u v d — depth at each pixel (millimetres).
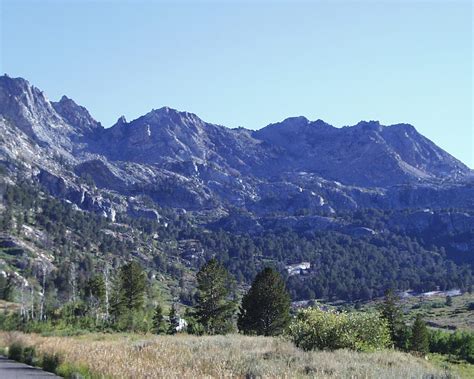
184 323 110062
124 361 24047
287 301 77500
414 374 23281
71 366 23781
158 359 25891
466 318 152875
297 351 29859
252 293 77438
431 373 24922
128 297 96625
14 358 31125
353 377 21188
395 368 25234
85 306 103375
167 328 99250
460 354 63812
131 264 98625
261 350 31328
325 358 27047
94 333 73062
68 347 31188
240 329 78125
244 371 22312
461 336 67062
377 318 35000
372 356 29656
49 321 82750
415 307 193875
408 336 77438
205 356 27422
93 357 25594
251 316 76562
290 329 35031
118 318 95312
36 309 122125
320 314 34438
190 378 20000
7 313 98938
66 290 155250
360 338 33969
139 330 88625
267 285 76938
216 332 89062
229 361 25703
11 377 22969
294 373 21797
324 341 33250
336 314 35000
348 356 28562
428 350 68562
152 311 105562
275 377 20453
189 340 40531
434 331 76062
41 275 183000
